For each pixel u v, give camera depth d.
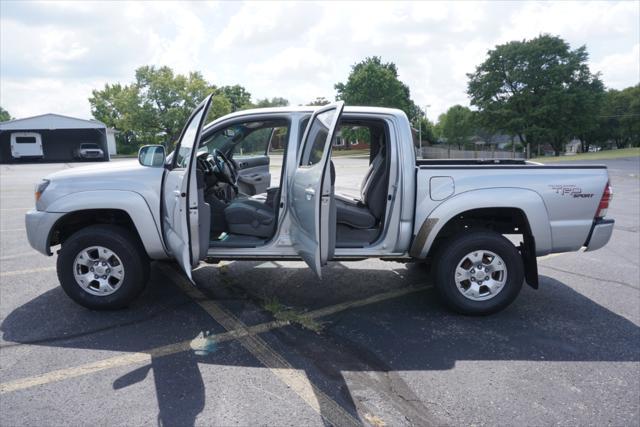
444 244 4.20
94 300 4.20
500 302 4.15
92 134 43.50
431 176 4.09
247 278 5.29
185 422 2.68
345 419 2.72
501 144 80.69
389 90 54.81
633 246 6.86
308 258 3.70
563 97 50.28
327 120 3.62
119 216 4.42
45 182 4.24
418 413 2.78
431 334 3.87
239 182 5.66
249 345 3.66
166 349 3.58
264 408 2.82
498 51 54.06
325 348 3.62
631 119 71.12
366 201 4.56
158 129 52.88
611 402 2.89
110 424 2.66
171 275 5.37
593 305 4.52
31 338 3.75
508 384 3.10
